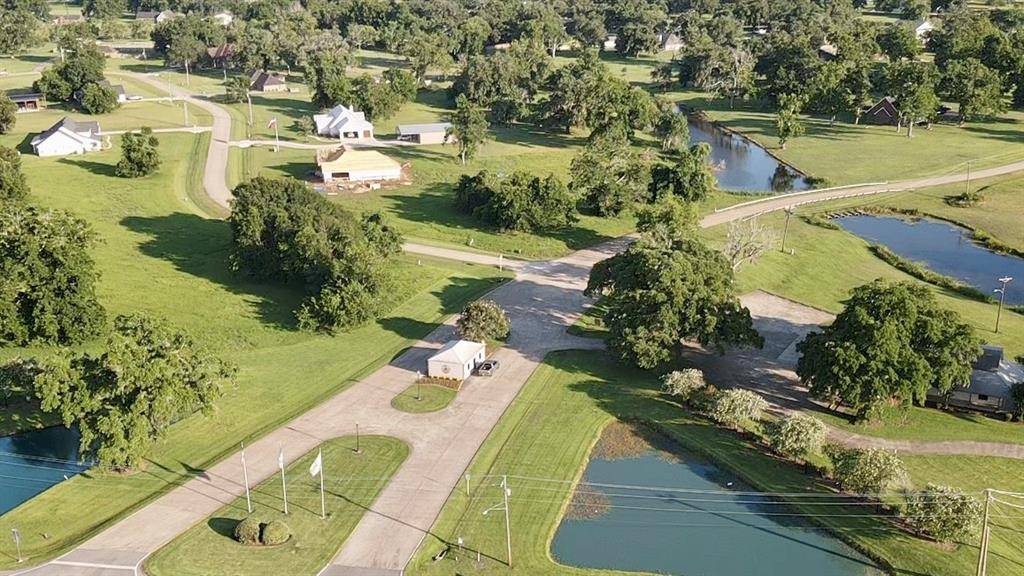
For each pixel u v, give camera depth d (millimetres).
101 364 68500
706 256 95062
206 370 73812
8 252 91312
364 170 159125
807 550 63031
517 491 69375
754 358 93188
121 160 156500
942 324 78562
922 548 62188
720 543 63844
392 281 106625
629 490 70500
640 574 60062
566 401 83938
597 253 128125
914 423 79438
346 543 62375
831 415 80812
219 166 167250
